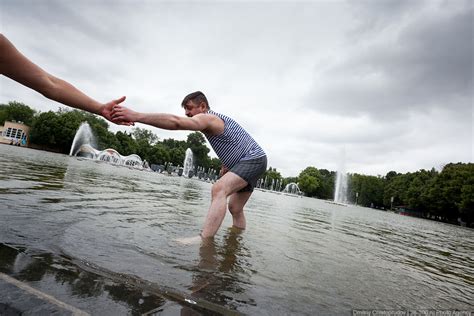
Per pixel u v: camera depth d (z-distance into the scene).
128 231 2.37
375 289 1.91
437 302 1.82
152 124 2.33
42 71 1.73
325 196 90.12
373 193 77.88
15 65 1.60
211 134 2.96
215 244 2.44
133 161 43.53
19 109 65.62
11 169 5.69
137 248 1.93
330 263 2.43
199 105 3.08
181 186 11.15
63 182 4.93
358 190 80.31
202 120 2.74
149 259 1.75
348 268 2.35
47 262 1.44
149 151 70.00
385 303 1.67
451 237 8.41
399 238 5.51
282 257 2.36
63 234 1.94
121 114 2.14
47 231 1.95
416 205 51.22
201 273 1.65
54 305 1.05
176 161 76.94
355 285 1.92
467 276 2.79
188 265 1.76
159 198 5.23
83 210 2.88
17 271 1.28
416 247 4.52
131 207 3.61
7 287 1.12
